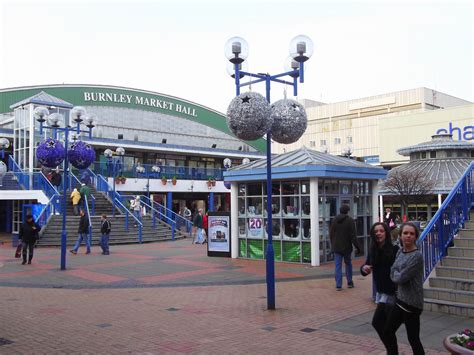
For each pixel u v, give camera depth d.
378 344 6.42
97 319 8.09
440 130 42.28
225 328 7.38
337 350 6.18
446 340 4.53
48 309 8.95
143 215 28.47
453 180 30.00
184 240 26.47
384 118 50.09
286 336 6.88
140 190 35.12
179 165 43.88
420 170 31.66
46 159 13.73
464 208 10.05
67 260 16.75
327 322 7.67
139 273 13.59
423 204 33.75
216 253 17.39
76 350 6.34
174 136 48.25
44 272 13.88
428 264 8.89
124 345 6.55
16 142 31.58
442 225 9.33
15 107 31.61
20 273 13.71
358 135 66.88
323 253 14.84
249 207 16.47
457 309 7.82
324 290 10.55
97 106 44.25
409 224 5.11
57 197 25.14
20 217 25.66
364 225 16.38
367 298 9.60
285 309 8.67
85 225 19.05
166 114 49.47
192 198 42.94
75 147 14.30
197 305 9.17
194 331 7.23
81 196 26.03
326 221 14.97
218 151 44.78
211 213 17.55
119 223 25.58
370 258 5.85
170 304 9.30
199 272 13.62
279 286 11.11
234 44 8.80
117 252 19.55
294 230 15.15
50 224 23.25
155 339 6.82
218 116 54.06
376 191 16.78
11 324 7.77
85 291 10.91
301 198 14.97
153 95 48.50
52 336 7.03
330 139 69.75
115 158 34.59
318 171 14.11
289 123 8.91
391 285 5.49
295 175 14.51
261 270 13.84
